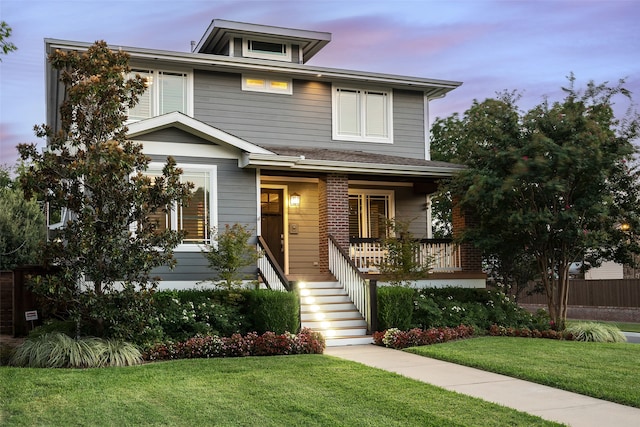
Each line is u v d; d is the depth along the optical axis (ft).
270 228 67.15
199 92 65.77
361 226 70.85
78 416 24.90
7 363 36.83
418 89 74.23
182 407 26.37
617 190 54.70
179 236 42.06
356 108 71.61
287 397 28.35
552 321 55.93
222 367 35.76
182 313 44.98
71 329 42.55
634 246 56.34
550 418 25.68
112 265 40.01
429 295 57.16
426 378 33.91
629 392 29.76
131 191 40.01
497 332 53.11
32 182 39.78
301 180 68.33
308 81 70.08
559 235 54.08
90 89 39.99
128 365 36.88
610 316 96.17
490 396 29.63
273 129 68.13
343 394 29.12
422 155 73.77
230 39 69.72
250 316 48.16
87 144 41.47
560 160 50.72
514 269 68.49
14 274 53.01
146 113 63.46
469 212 61.41
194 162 54.70
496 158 55.31
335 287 58.13
